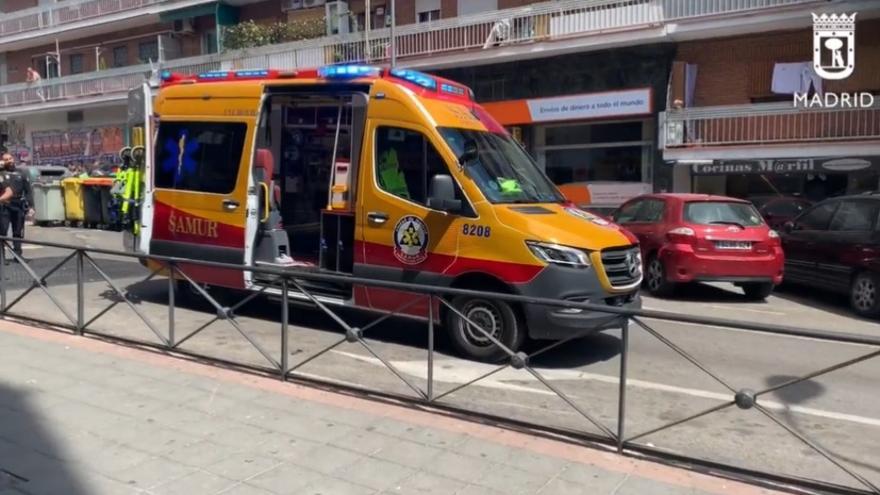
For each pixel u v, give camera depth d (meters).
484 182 6.80
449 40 20.45
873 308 9.24
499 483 3.99
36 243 7.59
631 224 11.61
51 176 22.94
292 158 9.42
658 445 4.70
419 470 4.14
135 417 4.88
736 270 10.21
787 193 17.19
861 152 15.23
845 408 4.85
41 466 4.11
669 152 17.23
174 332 6.75
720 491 3.98
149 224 8.84
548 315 6.23
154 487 3.88
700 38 17.69
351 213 7.63
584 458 4.39
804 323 9.12
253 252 8.10
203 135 8.57
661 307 10.10
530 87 19.64
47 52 33.34
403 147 7.14
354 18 23.84
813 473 4.37
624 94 18.30
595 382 6.00
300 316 8.30
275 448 4.41
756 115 16.52
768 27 16.78
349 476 4.05
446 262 6.72
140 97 9.13
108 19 29.45
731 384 4.98
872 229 9.36
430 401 5.26
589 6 18.30
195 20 28.34
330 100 8.35
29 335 7.08
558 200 7.46
